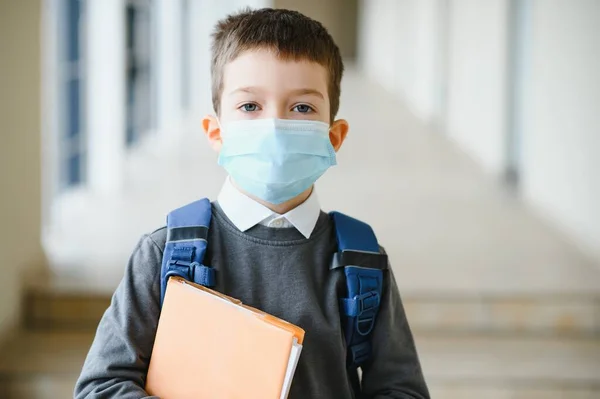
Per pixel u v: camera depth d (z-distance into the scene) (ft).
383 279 4.21
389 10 56.44
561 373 10.03
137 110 24.89
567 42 17.54
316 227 4.10
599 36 15.75
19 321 11.01
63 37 15.88
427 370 10.07
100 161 18.74
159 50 27.99
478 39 26.00
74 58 17.17
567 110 17.13
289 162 3.82
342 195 19.27
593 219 15.11
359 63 86.94
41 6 12.28
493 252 13.98
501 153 22.72
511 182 22.35
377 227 15.84
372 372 4.19
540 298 11.44
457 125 29.99
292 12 4.17
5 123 10.69
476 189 21.08
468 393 9.87
